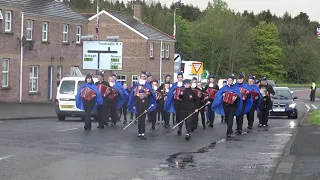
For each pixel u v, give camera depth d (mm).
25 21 39000
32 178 10062
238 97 18750
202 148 15070
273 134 19438
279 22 129250
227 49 93312
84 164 11789
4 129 19359
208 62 94438
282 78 104875
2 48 36531
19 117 27031
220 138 17984
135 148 14781
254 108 22016
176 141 16875
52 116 29078
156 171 11094
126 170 11141
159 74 60531
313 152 13609
